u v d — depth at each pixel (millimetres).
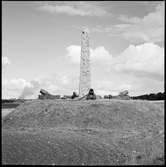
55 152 25484
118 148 28469
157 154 27953
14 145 25938
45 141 27781
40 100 46812
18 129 35094
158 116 40219
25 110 42375
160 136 33156
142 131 34656
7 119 40594
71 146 27141
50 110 40875
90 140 29781
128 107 40938
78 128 35125
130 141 30875
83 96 47812
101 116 38031
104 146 28328
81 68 49312
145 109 41438
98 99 46750
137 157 26953
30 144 26516
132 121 37344
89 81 49406
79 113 39125
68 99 48562
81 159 25016
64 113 39469
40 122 37969
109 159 25797
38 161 23688
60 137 29750
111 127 35594
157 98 65938
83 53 49344
